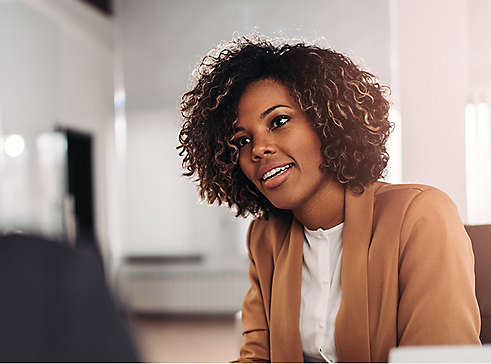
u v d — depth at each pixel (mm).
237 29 5242
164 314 5074
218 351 3740
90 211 5426
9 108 4895
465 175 2971
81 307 313
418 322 663
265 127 727
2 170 4863
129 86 5527
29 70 5090
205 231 5262
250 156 752
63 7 5320
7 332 302
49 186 5184
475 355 422
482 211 3613
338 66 748
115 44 5535
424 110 3020
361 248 738
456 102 2990
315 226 793
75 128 5480
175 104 5438
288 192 738
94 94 5555
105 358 314
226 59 802
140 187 5457
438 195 739
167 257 5238
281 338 819
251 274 943
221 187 868
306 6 4996
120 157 5508
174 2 5414
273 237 887
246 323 919
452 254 678
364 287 725
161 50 5461
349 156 737
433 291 665
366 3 4855
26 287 308
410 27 3047
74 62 5508
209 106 781
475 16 3777
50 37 5297
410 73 3043
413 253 695
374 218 752
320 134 731
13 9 5000
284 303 816
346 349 738
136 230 5430
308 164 734
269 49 764
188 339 4125
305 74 716
